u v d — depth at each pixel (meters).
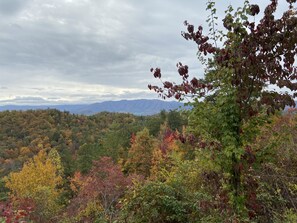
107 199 15.45
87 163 32.88
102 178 17.08
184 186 7.39
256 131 3.90
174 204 6.41
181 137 4.17
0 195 24.56
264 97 3.56
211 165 3.99
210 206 4.14
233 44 3.58
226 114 3.72
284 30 3.40
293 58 3.50
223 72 3.78
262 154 3.87
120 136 37.91
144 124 49.12
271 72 3.53
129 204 6.77
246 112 3.75
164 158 22.31
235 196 3.85
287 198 5.47
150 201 6.68
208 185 4.48
